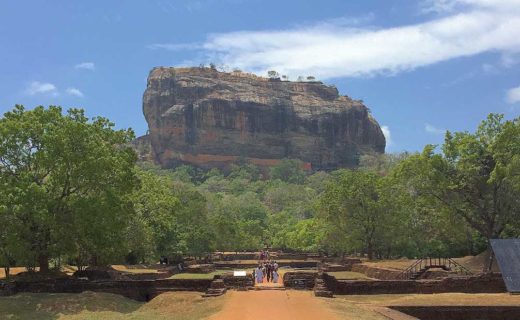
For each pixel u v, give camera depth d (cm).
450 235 5809
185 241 6744
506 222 5066
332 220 6788
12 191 3325
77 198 3581
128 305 3350
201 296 3253
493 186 4938
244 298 2956
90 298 3294
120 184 3794
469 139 5031
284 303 2747
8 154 3594
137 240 5212
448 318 2820
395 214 6450
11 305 3112
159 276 4541
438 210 5438
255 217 14038
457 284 3644
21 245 3372
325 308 2573
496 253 3481
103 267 4694
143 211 5772
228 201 14925
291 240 10656
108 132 4044
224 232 9538
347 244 6769
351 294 3647
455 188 5041
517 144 4875
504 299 3038
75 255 3925
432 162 5078
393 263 5450
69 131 3569
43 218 3272
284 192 17425
